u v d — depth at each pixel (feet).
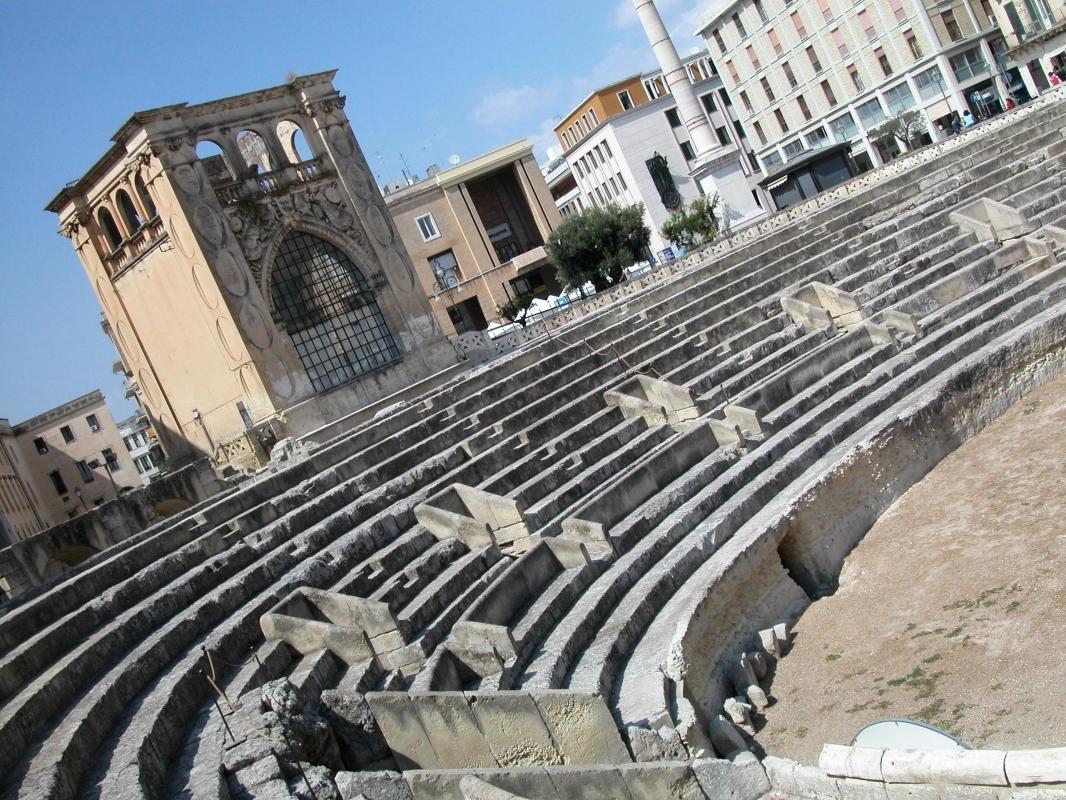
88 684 56.03
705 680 55.72
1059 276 100.94
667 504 73.61
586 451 83.66
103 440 199.52
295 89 140.67
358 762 48.57
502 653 55.88
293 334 133.39
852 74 257.55
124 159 130.82
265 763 43.16
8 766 45.24
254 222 131.85
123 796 40.14
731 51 290.35
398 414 100.58
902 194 138.21
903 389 84.38
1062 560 55.42
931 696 48.60
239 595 67.82
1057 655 47.06
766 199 224.94
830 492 71.05
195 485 111.65
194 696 55.16
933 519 69.72
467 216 238.07
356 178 142.20
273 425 125.90
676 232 216.13
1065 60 229.25
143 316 140.97
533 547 67.26
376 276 141.49
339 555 71.20
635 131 305.12
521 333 153.89
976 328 94.12
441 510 73.56
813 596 68.33
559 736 46.50
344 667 58.70
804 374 90.27
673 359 99.14
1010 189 125.39
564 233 218.38
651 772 43.04
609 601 61.77
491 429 89.76
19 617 63.57
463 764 48.06
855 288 109.50
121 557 72.84
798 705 53.67
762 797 42.27
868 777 37.68
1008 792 33.78
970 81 236.63
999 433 80.07
